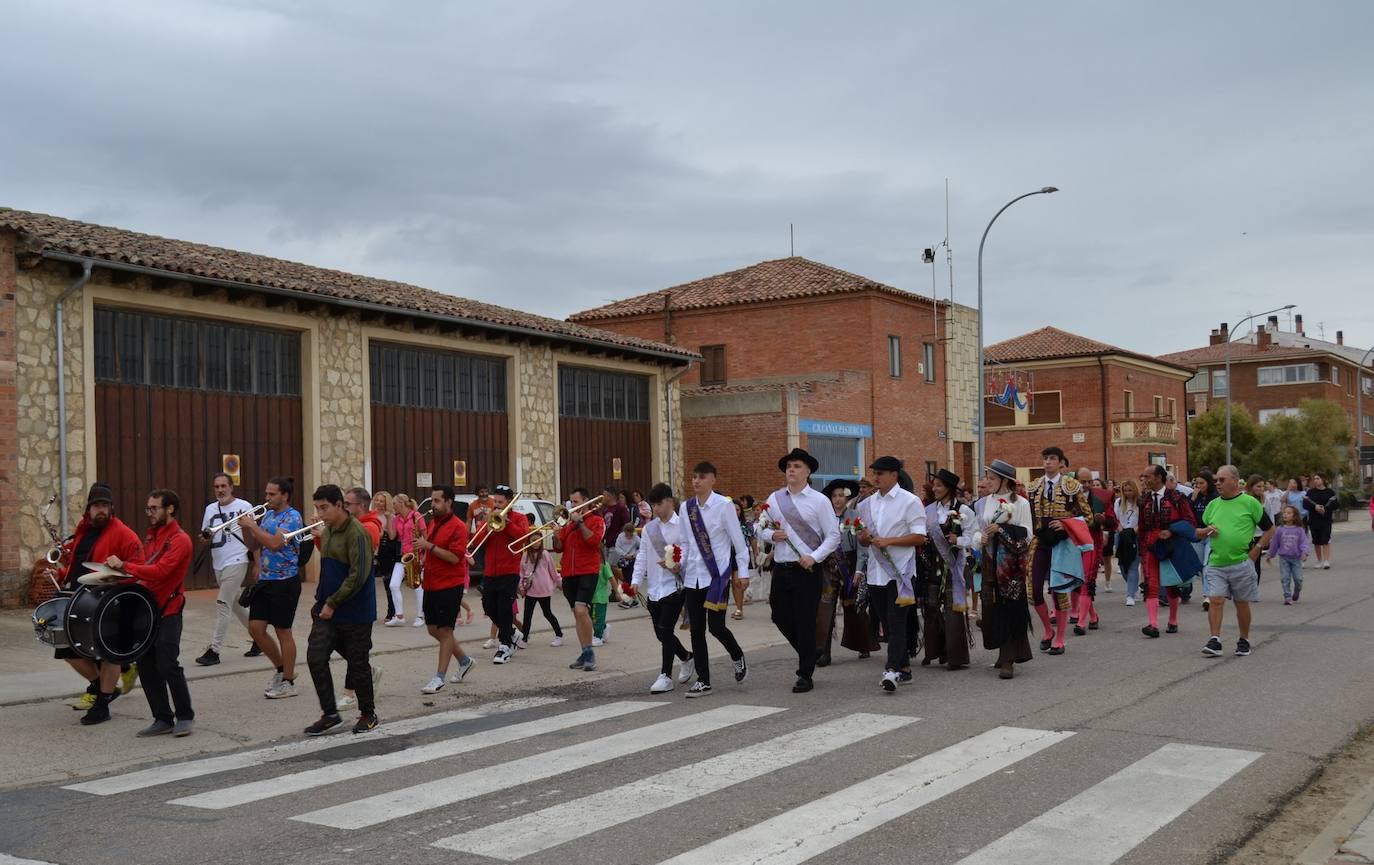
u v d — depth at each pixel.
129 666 10.53
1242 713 9.10
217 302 18.69
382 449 21.92
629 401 28.78
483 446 24.22
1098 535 15.10
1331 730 8.48
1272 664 11.52
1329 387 78.00
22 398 16.00
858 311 35.47
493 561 12.85
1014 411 54.22
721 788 6.99
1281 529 17.64
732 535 10.69
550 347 25.73
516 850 5.80
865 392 34.78
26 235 15.82
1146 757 7.66
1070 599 14.73
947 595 11.73
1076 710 9.29
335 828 6.25
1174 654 12.37
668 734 8.70
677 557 10.66
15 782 7.64
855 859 5.62
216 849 5.92
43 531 16.12
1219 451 64.88
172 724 9.13
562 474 26.33
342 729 9.20
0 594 15.51
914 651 12.27
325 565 9.17
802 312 36.31
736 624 16.64
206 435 18.73
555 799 6.80
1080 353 52.44
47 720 9.65
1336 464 65.88
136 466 17.67
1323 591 19.70
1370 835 5.85
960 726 8.73
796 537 10.45
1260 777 7.15
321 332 20.55
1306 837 6.05
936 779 7.12
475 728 9.20
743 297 37.00
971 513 11.55
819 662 12.20
